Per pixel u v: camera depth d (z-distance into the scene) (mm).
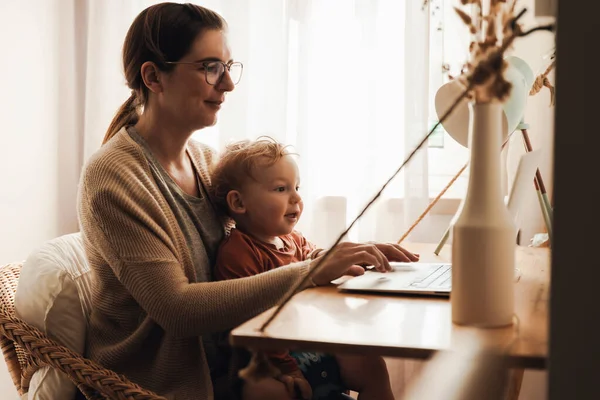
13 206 2232
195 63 1361
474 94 812
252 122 2275
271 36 2234
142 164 1326
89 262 1318
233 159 1550
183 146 1459
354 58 2201
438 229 2238
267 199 1517
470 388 794
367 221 2215
